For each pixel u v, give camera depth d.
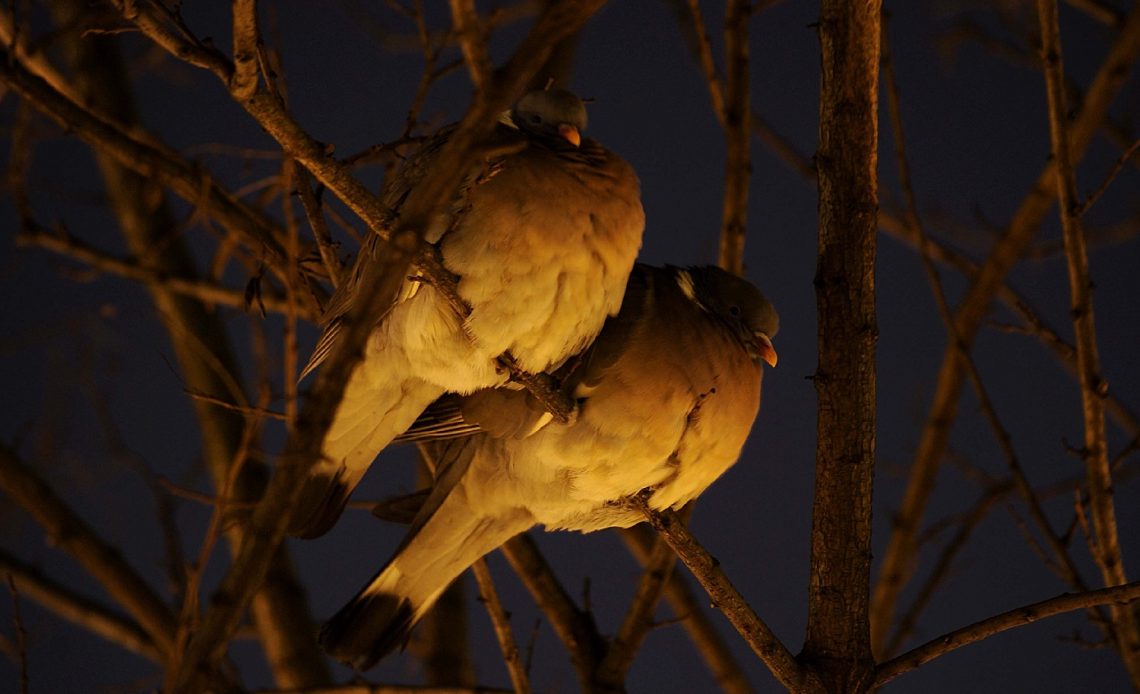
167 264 11.33
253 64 5.12
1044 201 10.75
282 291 9.57
